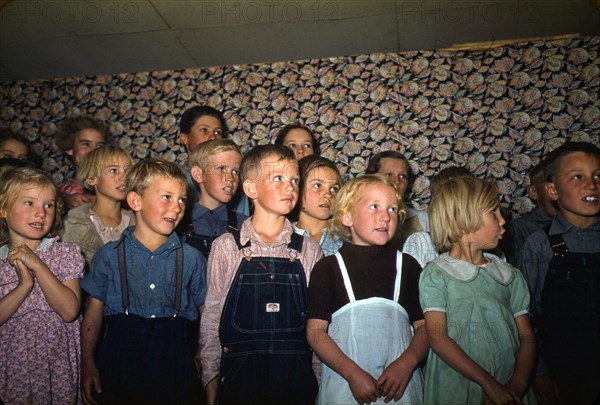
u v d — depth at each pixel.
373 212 1.51
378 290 1.48
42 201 1.61
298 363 1.49
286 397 1.45
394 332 1.43
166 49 3.29
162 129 3.54
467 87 3.30
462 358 1.39
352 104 3.41
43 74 3.62
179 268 1.61
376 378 1.39
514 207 3.13
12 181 1.60
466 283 1.49
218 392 1.48
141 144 3.55
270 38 3.15
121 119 3.59
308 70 3.49
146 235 1.63
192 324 1.74
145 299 1.56
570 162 1.85
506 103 3.24
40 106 3.65
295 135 2.65
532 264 1.82
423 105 3.33
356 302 1.46
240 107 3.51
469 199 1.53
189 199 2.24
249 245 1.58
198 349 1.77
